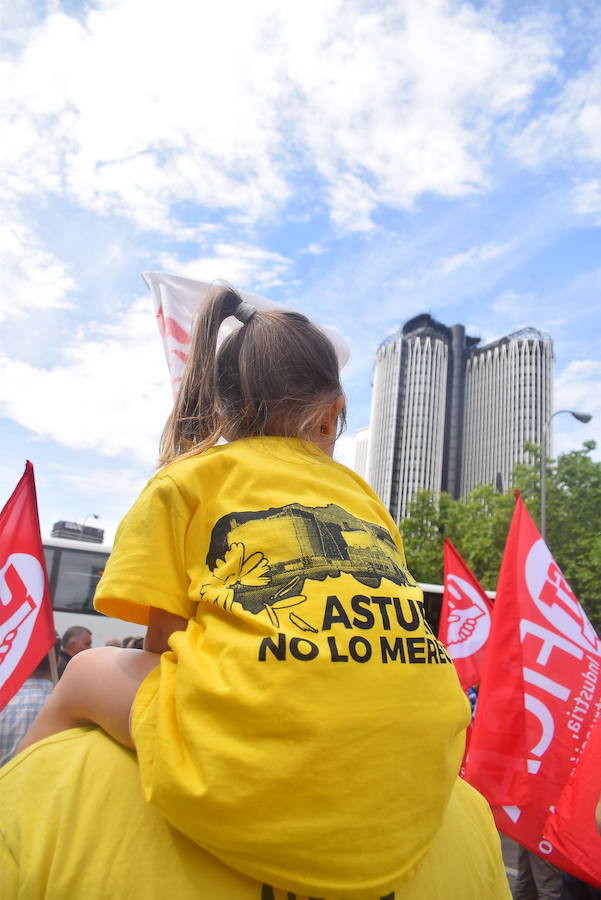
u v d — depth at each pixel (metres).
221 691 0.77
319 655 0.80
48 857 0.78
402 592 0.94
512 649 3.30
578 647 3.33
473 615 5.15
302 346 1.16
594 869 2.58
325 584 0.88
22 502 3.66
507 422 87.88
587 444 30.06
